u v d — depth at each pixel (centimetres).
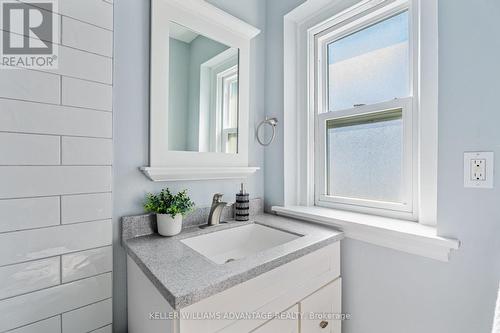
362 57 127
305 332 90
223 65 126
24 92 74
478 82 74
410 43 108
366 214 121
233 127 131
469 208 77
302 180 148
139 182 100
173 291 57
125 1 95
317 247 93
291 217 135
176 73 108
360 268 108
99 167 88
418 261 91
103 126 89
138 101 98
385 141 117
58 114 79
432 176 98
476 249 76
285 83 143
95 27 86
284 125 142
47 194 77
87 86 85
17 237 73
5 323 71
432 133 98
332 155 140
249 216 139
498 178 71
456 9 78
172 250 84
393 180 114
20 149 73
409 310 93
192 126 114
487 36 73
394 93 114
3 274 71
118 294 93
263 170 150
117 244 94
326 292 100
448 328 83
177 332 57
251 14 142
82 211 84
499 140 71
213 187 126
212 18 119
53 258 79
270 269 75
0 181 70
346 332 113
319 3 130
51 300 78
